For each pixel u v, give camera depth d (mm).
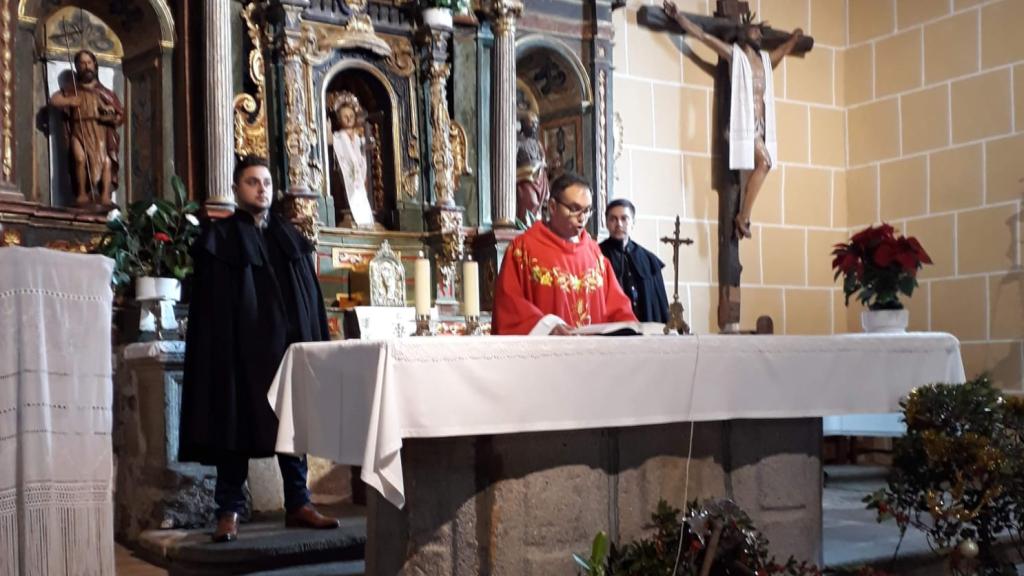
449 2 7469
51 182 6504
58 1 6652
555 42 8125
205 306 4930
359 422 3559
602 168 8211
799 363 4320
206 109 6559
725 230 9117
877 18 9695
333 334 6859
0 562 3605
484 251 7680
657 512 4102
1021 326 8531
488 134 7805
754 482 4410
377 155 7586
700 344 4062
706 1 9242
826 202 9836
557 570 3877
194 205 6141
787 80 9664
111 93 6590
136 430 5809
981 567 4477
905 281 5730
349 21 7262
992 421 4387
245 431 4852
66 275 3838
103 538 3850
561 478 3918
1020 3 8594
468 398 3531
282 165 6906
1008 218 8641
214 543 4824
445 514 3758
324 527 5133
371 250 7273
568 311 4688
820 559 4551
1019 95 8586
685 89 9062
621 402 3848
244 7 6930
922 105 9320
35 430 3701
